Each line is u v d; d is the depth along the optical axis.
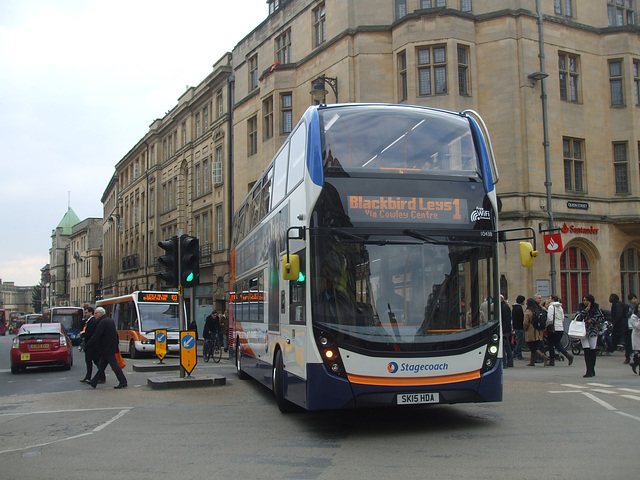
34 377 20.78
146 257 60.12
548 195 24.75
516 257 24.03
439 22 24.89
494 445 7.64
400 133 9.00
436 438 8.21
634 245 27.03
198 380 15.30
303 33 31.09
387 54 26.42
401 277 8.41
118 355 15.84
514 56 25.05
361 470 6.63
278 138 31.73
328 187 8.59
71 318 54.66
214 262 42.12
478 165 9.09
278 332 10.88
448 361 8.21
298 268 8.61
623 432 8.24
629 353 17.53
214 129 43.66
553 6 26.45
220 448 8.13
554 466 6.51
